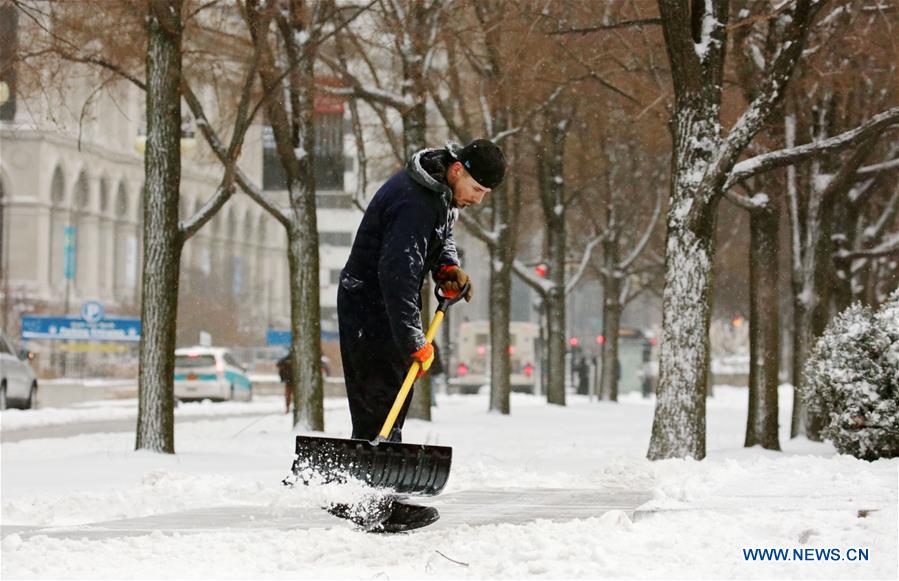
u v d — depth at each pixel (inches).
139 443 1000.9
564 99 1726.1
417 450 401.4
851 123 1233.4
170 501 636.7
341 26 1168.8
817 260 1203.9
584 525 474.9
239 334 5246.1
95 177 6368.1
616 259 2596.0
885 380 839.1
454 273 447.8
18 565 393.4
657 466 791.7
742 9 1142.3
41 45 1088.8
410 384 419.8
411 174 423.8
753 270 1144.2
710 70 922.1
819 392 880.9
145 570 385.1
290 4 1143.0
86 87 1267.2
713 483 653.9
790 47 877.2
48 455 1082.7
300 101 1262.3
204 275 5452.8
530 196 2321.6
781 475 697.6
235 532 485.4
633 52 1256.2
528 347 4015.8
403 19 1275.8
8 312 4798.2
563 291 2272.4
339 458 408.2
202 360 2551.7
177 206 1012.5
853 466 740.7
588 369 3607.3
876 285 1800.0
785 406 2490.2
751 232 1148.5
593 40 1295.5
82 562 399.2
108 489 740.7
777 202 1160.8
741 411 2306.8
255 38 1065.5
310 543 435.5
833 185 1176.2
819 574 362.0
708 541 426.3
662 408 922.7
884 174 1216.2
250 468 911.0
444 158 434.0
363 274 431.5
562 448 1149.1
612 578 361.1
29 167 5920.3
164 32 1000.9
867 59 1202.0
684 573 367.2
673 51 917.2
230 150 1045.8
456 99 1694.1
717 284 3334.2
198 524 535.2
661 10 914.1
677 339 920.9
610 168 2230.6
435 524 533.6
